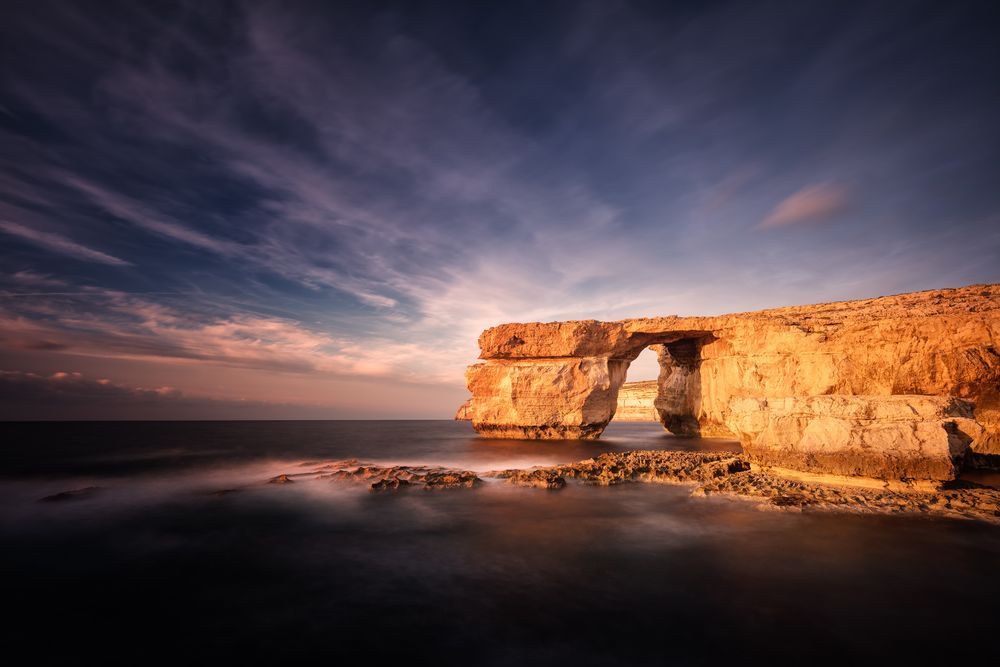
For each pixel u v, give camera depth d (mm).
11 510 17016
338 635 7891
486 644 7535
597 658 7098
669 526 13914
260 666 7000
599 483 20375
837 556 11172
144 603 9203
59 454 36344
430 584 9945
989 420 26953
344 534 13656
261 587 9922
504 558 11453
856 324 32438
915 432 16594
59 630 8156
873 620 8148
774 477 19391
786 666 6809
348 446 43062
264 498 18656
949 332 28531
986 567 10438
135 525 14891
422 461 30375
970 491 16141
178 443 47938
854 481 17297
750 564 10758
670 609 8617
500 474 22875
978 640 7516
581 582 9914
